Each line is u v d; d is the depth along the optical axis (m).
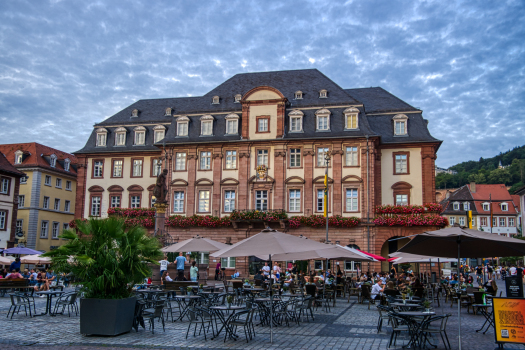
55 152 69.56
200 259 47.66
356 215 45.25
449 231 13.34
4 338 13.75
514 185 147.00
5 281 24.64
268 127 48.03
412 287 24.39
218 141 48.56
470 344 14.02
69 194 68.88
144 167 53.94
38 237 61.78
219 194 48.38
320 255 18.70
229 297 14.49
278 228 46.25
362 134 46.03
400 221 43.62
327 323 18.02
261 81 53.91
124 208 51.31
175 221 47.75
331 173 46.34
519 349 11.89
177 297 17.69
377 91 53.62
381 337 14.86
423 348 13.18
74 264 14.34
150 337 14.28
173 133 51.00
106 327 14.14
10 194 53.94
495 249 14.25
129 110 58.59
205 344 13.38
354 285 31.00
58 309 20.92
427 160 47.25
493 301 11.81
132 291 16.69
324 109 47.75
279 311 16.80
